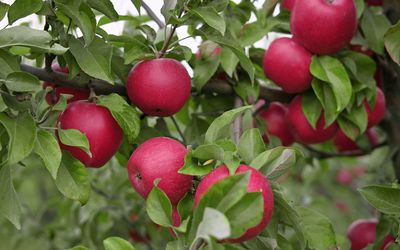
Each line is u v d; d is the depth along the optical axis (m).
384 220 1.32
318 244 1.21
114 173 1.70
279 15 1.43
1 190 1.14
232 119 1.15
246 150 1.15
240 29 1.40
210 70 1.36
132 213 1.80
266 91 1.44
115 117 1.20
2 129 1.15
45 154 1.12
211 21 1.20
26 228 2.04
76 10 1.17
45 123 1.21
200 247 1.03
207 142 1.15
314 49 1.35
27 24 1.55
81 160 1.21
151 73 1.24
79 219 1.82
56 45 1.15
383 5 1.45
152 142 1.17
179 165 1.15
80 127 1.21
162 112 1.27
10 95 1.14
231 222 1.03
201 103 1.43
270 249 1.15
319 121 1.41
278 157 1.13
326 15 1.31
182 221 1.10
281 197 1.13
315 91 1.34
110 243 1.08
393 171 1.56
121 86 1.29
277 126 1.51
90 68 1.20
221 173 1.09
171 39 1.31
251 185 1.08
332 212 2.70
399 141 1.55
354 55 1.38
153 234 1.72
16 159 1.10
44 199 2.60
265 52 1.41
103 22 1.40
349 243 1.45
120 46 1.34
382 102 1.43
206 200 1.03
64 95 1.18
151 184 1.15
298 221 1.15
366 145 1.59
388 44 1.26
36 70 1.23
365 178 2.49
